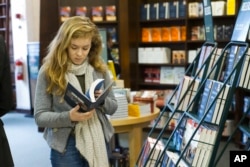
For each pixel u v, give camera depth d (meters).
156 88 5.63
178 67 5.35
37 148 4.63
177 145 2.35
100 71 1.89
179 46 5.48
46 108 1.74
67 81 1.73
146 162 2.37
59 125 1.69
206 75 2.27
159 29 5.42
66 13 5.25
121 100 2.59
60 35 1.71
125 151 3.44
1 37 2.04
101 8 5.30
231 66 2.00
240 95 4.58
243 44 1.93
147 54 5.48
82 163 1.79
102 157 1.78
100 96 1.68
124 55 5.31
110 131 1.89
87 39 1.71
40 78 1.76
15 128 5.79
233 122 4.66
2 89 2.04
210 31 2.47
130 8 5.33
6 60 2.04
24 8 6.82
